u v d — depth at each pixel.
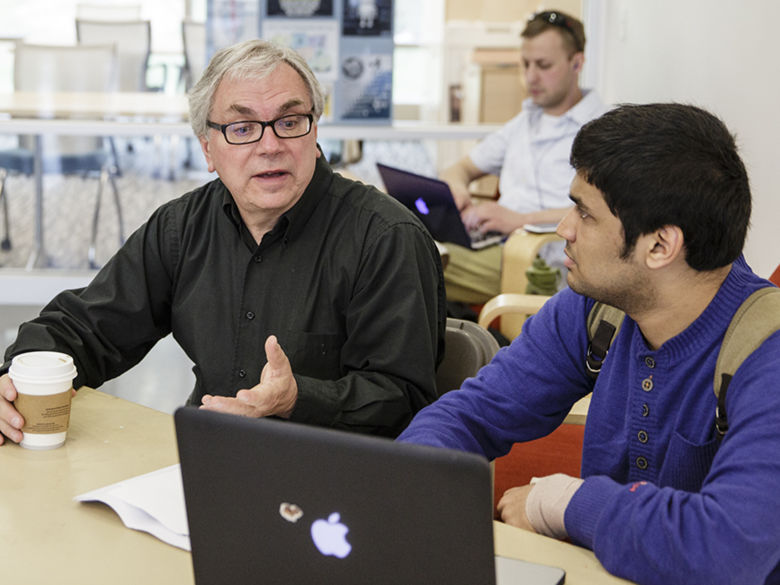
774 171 2.99
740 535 1.08
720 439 1.24
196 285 1.89
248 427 0.95
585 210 1.23
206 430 0.97
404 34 4.44
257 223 1.83
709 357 1.26
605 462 1.41
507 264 3.39
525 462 2.25
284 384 1.48
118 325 1.90
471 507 0.89
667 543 1.11
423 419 1.47
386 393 1.68
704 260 1.21
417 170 4.58
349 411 1.64
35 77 4.39
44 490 1.35
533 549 1.20
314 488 0.94
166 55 4.42
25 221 4.53
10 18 4.34
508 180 4.05
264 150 1.73
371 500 0.92
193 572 1.05
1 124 4.41
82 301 1.87
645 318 1.29
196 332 1.88
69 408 1.50
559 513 1.24
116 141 4.47
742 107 3.22
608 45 4.75
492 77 4.54
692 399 1.28
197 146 4.50
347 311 1.81
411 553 0.93
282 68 1.75
